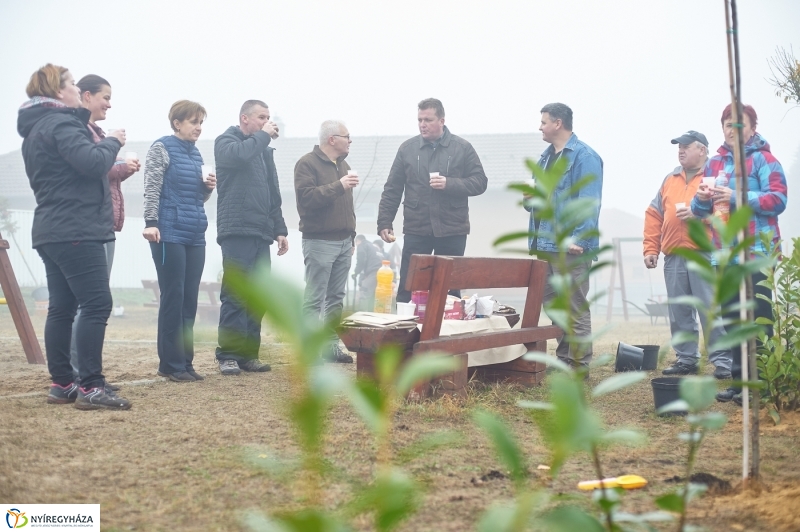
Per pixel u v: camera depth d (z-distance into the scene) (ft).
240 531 8.68
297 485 10.39
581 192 22.11
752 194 17.80
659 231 24.56
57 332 17.20
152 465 11.72
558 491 10.19
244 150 21.48
